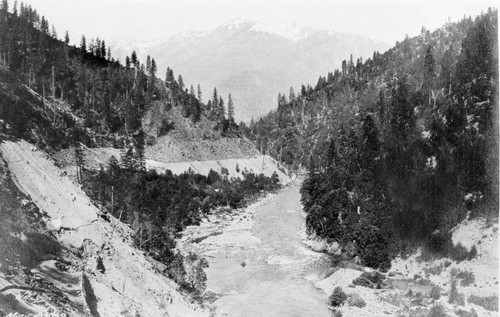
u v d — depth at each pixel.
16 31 165.00
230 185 158.12
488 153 78.00
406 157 93.38
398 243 78.44
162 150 168.88
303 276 77.88
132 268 55.25
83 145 129.12
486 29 111.44
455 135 90.00
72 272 43.84
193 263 84.94
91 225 56.00
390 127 112.19
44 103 130.62
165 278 62.69
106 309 41.22
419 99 122.50
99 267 49.19
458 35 179.38
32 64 148.25
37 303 33.06
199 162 174.88
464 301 58.69
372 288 68.69
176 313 52.44
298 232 110.44
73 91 161.12
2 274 34.53
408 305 61.09
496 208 71.50
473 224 72.69
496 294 58.03
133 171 130.75
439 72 140.00
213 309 62.06
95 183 103.50
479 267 64.75
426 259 72.69
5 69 131.75
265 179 178.62
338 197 97.88
